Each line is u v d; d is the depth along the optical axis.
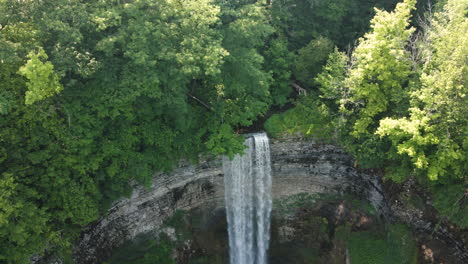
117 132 25.41
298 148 32.97
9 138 20.28
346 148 29.77
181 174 31.22
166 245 31.81
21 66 19.11
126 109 23.86
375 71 25.97
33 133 21.31
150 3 22.12
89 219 24.03
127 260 29.78
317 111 31.30
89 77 22.19
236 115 29.50
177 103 23.67
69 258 25.62
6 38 19.98
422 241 28.06
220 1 29.50
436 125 22.42
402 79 25.98
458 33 21.58
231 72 27.95
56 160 22.34
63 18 20.02
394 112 27.08
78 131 22.44
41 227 21.14
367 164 29.03
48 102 21.02
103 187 26.48
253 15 29.41
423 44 24.53
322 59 32.97
